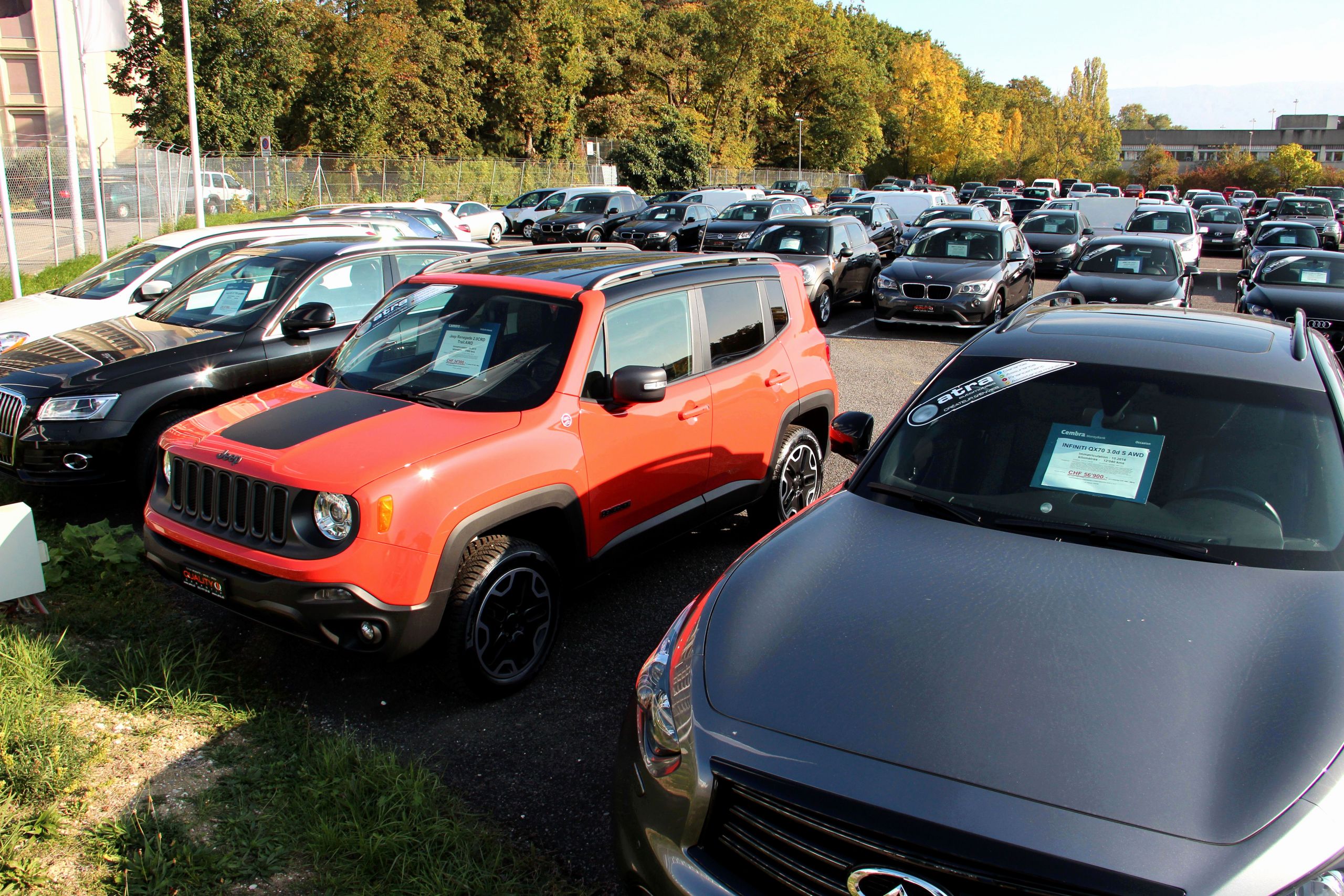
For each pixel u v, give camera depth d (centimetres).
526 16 5162
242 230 961
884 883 189
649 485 452
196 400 603
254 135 3562
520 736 366
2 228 2327
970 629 238
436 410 404
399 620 348
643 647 441
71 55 4250
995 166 8750
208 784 325
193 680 388
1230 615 241
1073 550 277
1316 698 208
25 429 558
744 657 240
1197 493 292
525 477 385
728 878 207
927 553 278
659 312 470
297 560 347
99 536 514
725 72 6950
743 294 535
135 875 276
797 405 555
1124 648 228
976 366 361
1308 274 1239
